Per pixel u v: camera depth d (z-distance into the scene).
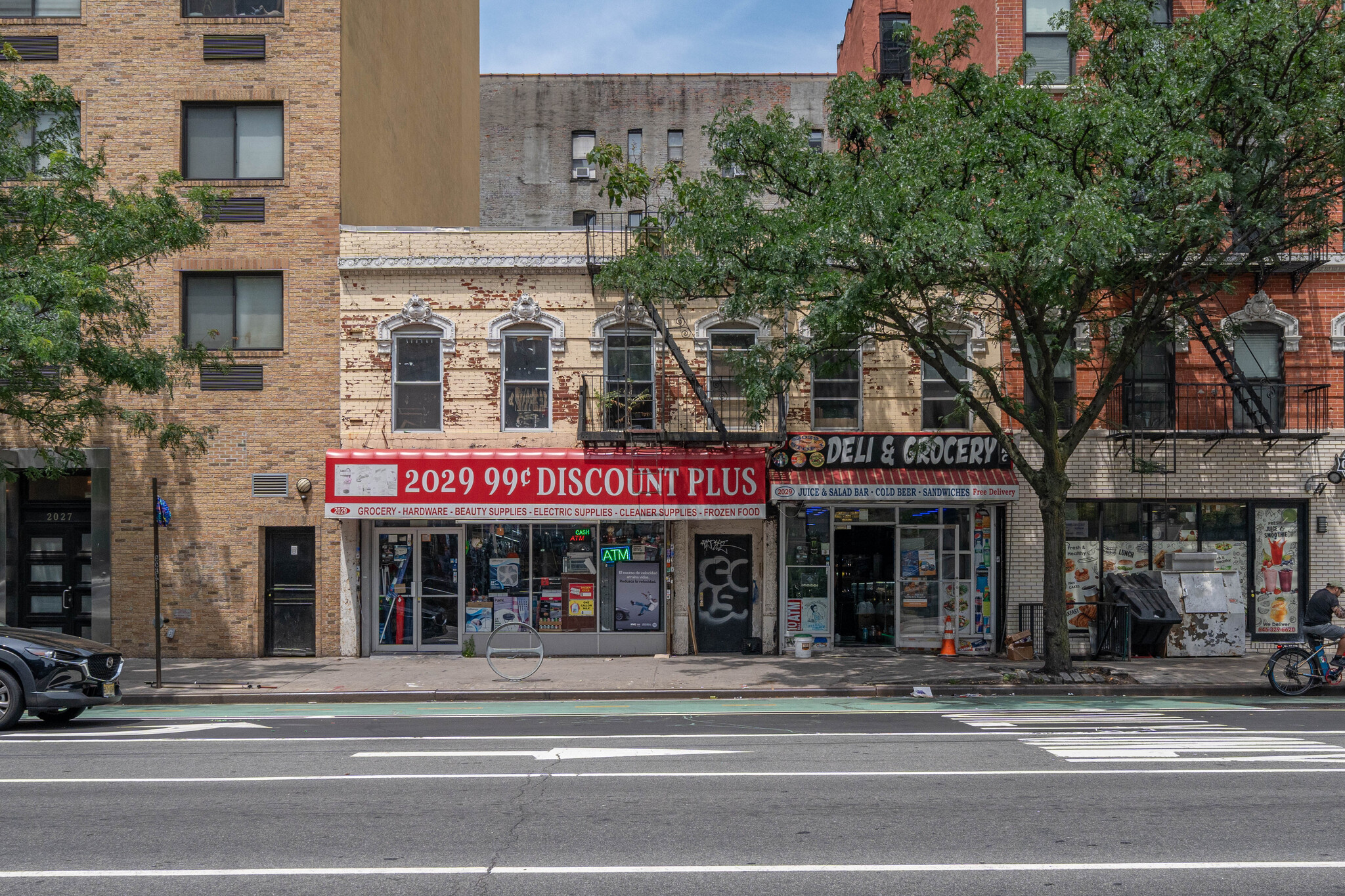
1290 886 5.78
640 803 7.66
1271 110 13.41
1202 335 17.75
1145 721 11.84
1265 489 18.53
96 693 12.07
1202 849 6.48
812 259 13.27
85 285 13.56
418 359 18.84
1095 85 14.88
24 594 18.94
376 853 6.45
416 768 9.02
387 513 17.83
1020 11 19.38
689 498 17.86
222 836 6.86
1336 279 18.53
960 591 18.92
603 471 17.86
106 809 7.58
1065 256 12.66
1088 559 18.64
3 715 11.57
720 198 14.95
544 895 5.64
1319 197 14.59
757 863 6.19
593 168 42.22
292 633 18.61
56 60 18.94
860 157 15.25
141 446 18.53
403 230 18.80
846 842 6.64
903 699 14.30
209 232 16.59
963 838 6.71
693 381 18.16
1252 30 13.30
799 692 14.76
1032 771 8.76
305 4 19.00
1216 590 18.11
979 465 18.27
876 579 19.09
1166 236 13.84
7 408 15.28
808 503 18.86
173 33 18.95
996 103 14.16
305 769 8.99
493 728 11.56
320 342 18.66
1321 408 18.53
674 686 15.08
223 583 18.45
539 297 18.75
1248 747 9.93
